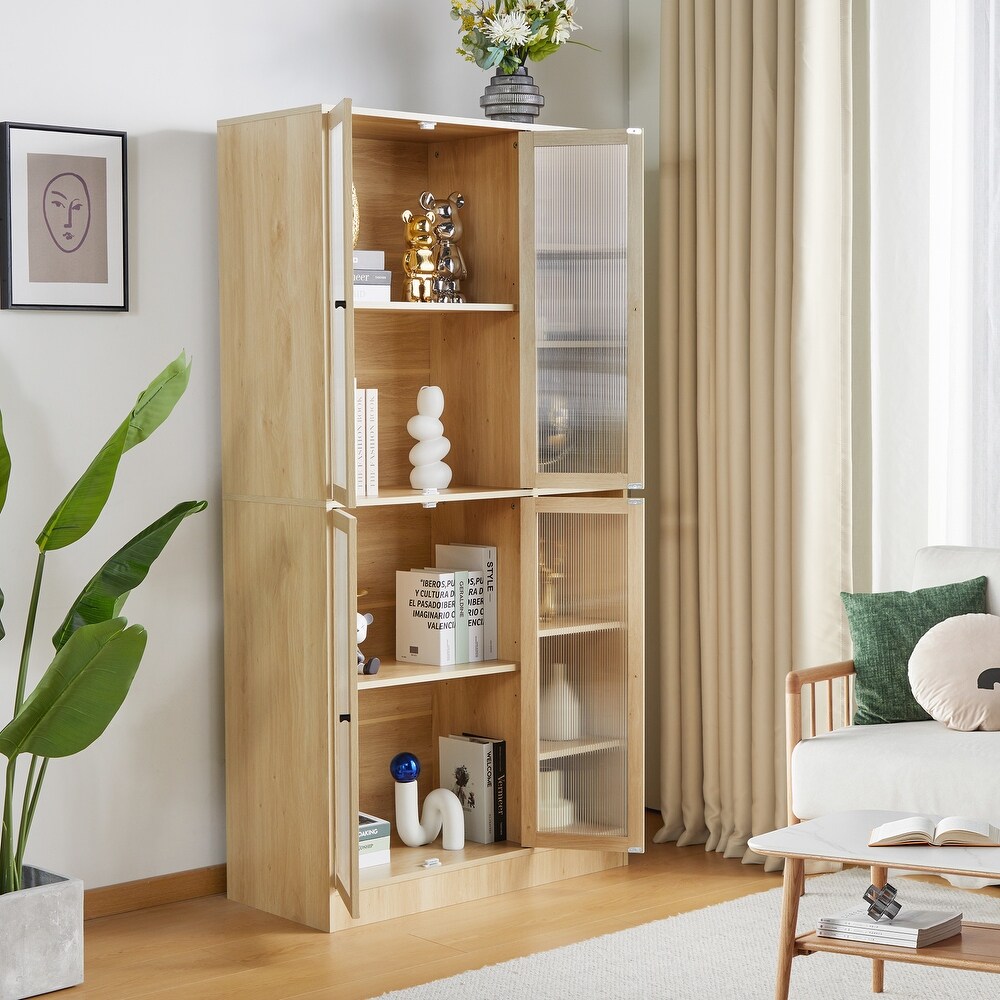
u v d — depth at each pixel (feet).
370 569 13.51
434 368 13.75
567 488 12.96
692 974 10.57
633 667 13.04
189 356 12.44
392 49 13.69
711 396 14.01
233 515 12.45
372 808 13.64
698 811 14.35
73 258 11.69
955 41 13.05
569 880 13.16
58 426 11.73
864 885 12.72
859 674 12.08
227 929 11.82
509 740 13.24
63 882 10.57
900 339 13.51
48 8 11.57
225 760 12.77
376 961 11.01
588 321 12.91
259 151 11.89
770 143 13.39
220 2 12.51
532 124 12.76
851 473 13.38
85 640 9.78
